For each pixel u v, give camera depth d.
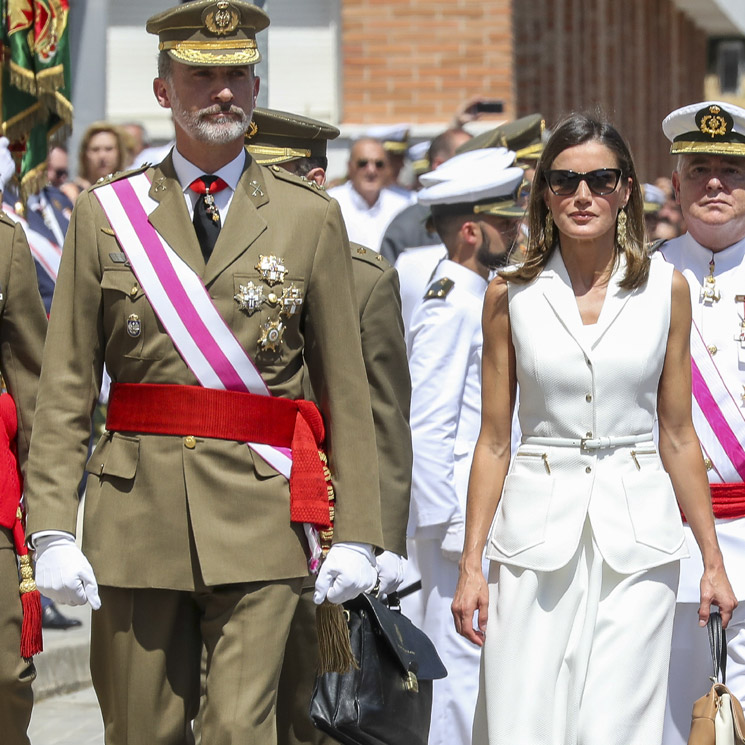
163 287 12.95
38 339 14.58
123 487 12.97
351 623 14.02
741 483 16.31
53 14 20.22
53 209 25.55
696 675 16.52
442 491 17.84
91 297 13.09
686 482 14.44
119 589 13.00
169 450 12.91
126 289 12.98
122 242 13.04
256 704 12.70
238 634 12.81
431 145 29.58
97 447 13.25
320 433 13.39
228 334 12.95
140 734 13.04
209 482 12.87
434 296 18.19
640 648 13.56
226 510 12.87
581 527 13.72
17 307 14.46
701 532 14.46
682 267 17.02
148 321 12.95
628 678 13.48
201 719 14.35
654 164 64.94
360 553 13.14
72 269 13.16
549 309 14.09
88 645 23.67
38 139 20.83
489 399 14.40
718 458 16.36
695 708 14.37
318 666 13.98
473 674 18.20
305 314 13.39
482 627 14.13
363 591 13.20
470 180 18.52
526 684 13.62
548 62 49.72
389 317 15.41
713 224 16.72
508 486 14.13
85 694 22.84
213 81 13.09
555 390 13.94
